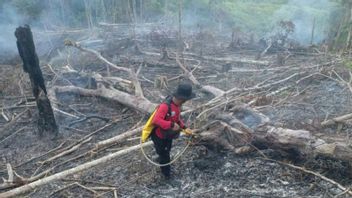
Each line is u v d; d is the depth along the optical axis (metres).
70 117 8.50
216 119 6.38
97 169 6.22
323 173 5.40
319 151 5.31
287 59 12.13
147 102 8.10
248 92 8.77
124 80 9.81
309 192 5.07
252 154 5.97
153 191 5.44
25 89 10.65
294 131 5.54
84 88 10.01
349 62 10.39
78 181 5.89
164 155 5.45
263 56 12.72
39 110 7.53
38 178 6.06
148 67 12.12
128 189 5.56
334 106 7.63
